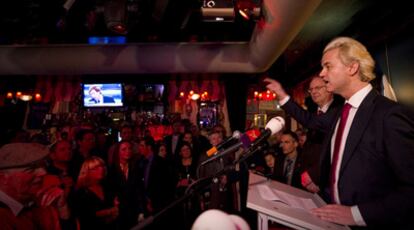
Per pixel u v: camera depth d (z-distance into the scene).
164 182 3.27
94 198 2.07
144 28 3.54
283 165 2.97
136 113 6.27
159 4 2.63
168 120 6.19
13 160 0.99
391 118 0.91
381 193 0.94
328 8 2.74
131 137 4.31
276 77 5.73
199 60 3.55
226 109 6.50
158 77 6.19
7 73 3.74
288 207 0.90
